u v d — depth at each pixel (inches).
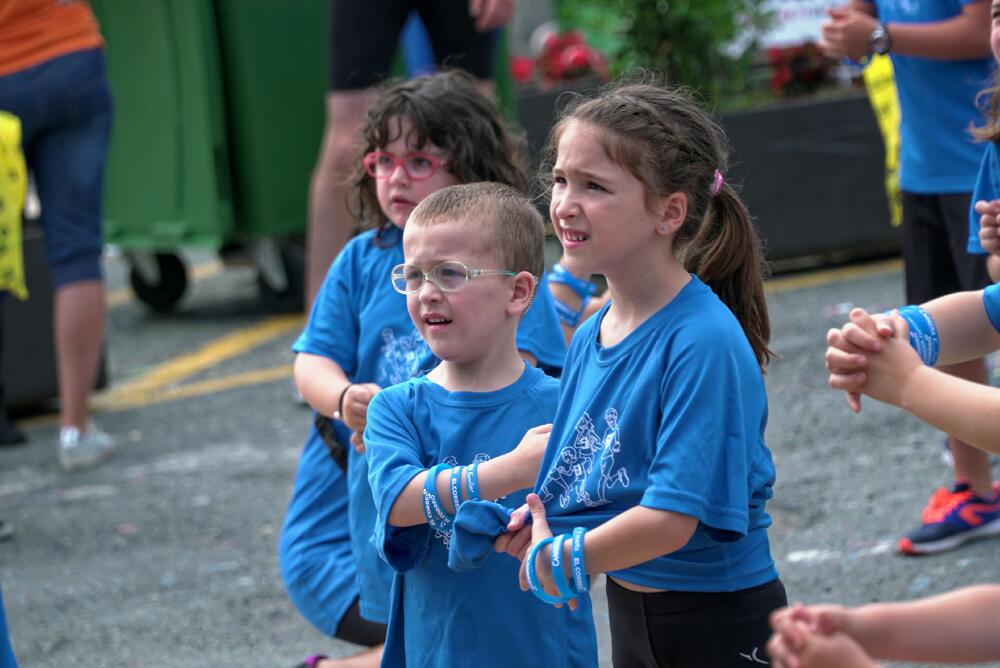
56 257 578.9
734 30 826.2
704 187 249.0
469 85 333.7
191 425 628.7
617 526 230.1
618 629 257.0
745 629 244.1
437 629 267.7
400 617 279.3
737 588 243.4
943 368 416.2
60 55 569.3
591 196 239.6
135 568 469.1
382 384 323.0
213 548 482.9
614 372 244.1
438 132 319.3
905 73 426.9
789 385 602.9
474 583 265.3
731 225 259.1
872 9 454.0
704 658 245.0
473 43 603.2
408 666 274.8
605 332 251.6
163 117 815.7
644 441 238.7
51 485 562.3
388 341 322.3
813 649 169.2
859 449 519.5
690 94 278.8
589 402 246.2
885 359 214.7
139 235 839.7
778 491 483.8
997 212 289.9
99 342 586.6
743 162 810.8
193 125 807.7
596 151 237.9
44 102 568.4
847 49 430.3
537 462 252.5
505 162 332.5
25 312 663.1
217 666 393.7
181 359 751.1
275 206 812.0
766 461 245.1
